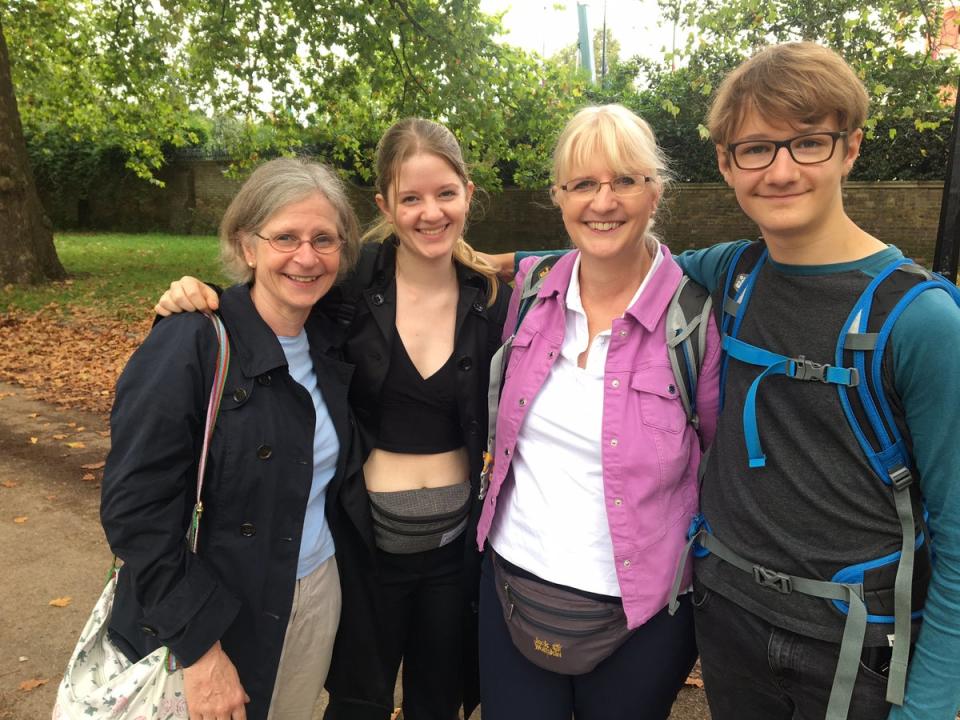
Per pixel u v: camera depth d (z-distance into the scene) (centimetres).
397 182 208
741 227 1641
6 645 317
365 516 209
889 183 1494
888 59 650
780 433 147
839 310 140
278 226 175
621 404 173
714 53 670
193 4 1105
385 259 219
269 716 182
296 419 182
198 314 175
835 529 141
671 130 1661
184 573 162
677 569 171
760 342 152
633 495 171
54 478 503
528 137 1270
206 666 162
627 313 175
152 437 159
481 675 204
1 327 960
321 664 200
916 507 138
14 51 1416
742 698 162
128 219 2608
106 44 1304
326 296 213
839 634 139
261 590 175
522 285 208
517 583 185
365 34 1029
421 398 216
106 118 1750
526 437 188
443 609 229
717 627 161
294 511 180
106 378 750
